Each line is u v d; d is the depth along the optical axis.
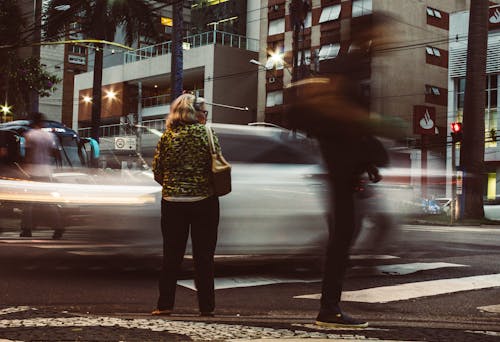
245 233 6.60
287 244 6.69
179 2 24.00
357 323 4.18
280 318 4.72
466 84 25.64
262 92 51.62
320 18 47.88
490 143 38.66
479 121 25.38
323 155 4.38
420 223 24.28
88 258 7.86
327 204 4.39
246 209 6.61
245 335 3.72
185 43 53.81
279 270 7.53
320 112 4.32
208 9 60.81
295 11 39.50
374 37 4.58
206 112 5.19
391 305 5.54
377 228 7.35
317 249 6.72
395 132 4.47
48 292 5.86
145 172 7.78
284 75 49.81
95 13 32.56
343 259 4.24
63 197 9.23
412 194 8.08
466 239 12.53
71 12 32.31
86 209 7.68
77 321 4.15
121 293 5.93
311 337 3.70
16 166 14.44
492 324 4.75
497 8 38.16
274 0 51.84
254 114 52.28
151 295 5.87
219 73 50.53
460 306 5.54
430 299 5.83
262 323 4.29
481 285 6.55
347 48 4.61
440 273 7.36
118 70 59.00
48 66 76.25
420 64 49.16
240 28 57.41
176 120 4.82
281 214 6.69
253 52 52.66
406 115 47.81
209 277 4.78
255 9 56.41
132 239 7.00
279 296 5.95
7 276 6.72
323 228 6.70
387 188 7.50
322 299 4.23
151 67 55.56
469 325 4.63
